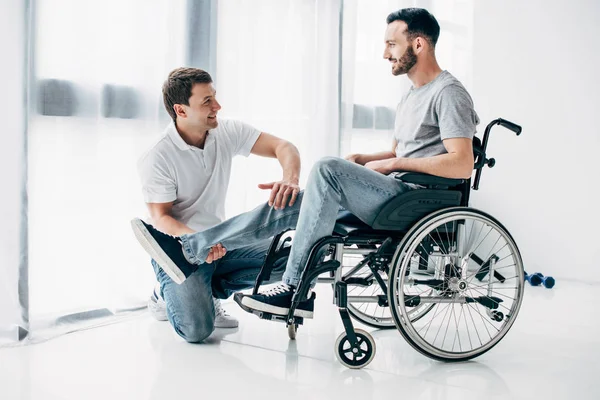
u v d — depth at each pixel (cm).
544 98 355
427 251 204
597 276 353
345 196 188
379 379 183
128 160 241
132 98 239
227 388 172
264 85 283
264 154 232
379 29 334
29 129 212
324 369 190
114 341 214
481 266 212
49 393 167
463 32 359
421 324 246
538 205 361
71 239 227
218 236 189
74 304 229
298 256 184
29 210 213
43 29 215
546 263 363
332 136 305
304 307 188
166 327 232
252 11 272
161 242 186
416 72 207
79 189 227
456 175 191
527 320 260
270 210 191
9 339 207
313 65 299
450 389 176
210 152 219
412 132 208
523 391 176
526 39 356
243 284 220
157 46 244
